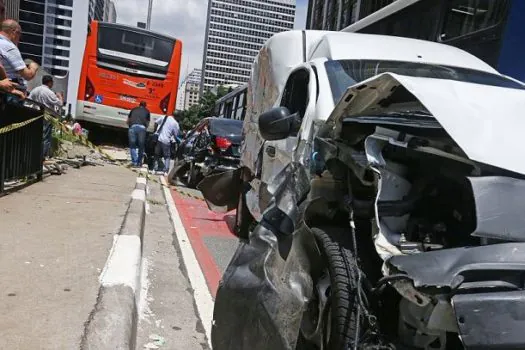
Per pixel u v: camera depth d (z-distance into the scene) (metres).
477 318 2.03
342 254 2.79
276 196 3.40
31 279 3.67
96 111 18.36
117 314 3.22
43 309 3.19
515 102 2.91
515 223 2.33
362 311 2.49
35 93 10.53
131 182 9.73
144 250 6.00
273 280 2.87
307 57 6.23
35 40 70.69
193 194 10.75
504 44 7.39
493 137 2.58
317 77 4.68
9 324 2.95
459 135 2.54
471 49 8.18
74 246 4.57
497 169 2.49
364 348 2.45
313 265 2.99
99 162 13.05
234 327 2.97
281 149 4.90
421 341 2.38
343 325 2.56
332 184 3.25
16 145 6.88
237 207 7.04
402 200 2.81
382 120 3.40
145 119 13.85
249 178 6.68
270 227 3.19
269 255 3.00
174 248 6.26
